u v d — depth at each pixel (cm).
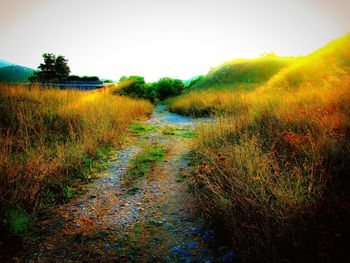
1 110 713
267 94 920
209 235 294
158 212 365
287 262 220
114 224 337
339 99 588
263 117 627
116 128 812
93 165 540
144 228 326
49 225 331
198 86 4253
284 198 270
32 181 402
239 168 377
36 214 347
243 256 240
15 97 849
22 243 288
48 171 442
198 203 364
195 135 721
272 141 479
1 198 337
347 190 287
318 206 258
